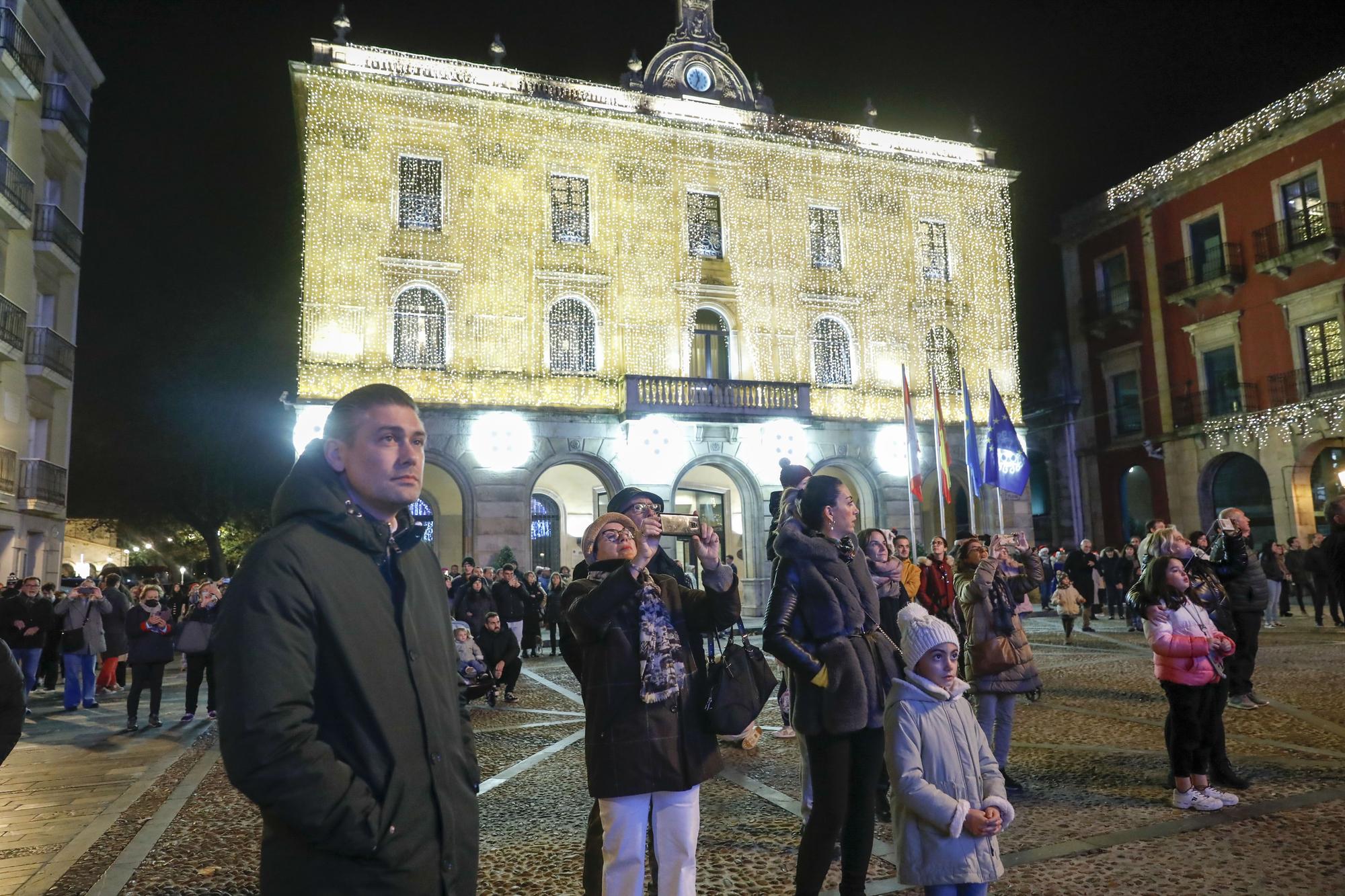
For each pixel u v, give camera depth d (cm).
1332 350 2369
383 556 230
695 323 2466
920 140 2803
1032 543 2692
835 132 2703
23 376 2105
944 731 345
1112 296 3019
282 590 201
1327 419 2333
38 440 2250
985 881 330
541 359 2291
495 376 2242
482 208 2286
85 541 4828
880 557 698
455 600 1454
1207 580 728
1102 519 3016
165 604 1135
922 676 354
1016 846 486
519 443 2233
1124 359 2964
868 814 404
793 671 410
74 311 2428
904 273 2691
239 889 468
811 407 2514
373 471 232
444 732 225
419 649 225
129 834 577
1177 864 449
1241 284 2592
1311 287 2400
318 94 2172
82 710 1205
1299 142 2441
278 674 192
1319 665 1128
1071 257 3184
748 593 2416
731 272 2498
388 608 223
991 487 2653
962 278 2761
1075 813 541
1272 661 1180
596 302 2362
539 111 2352
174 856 523
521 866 485
